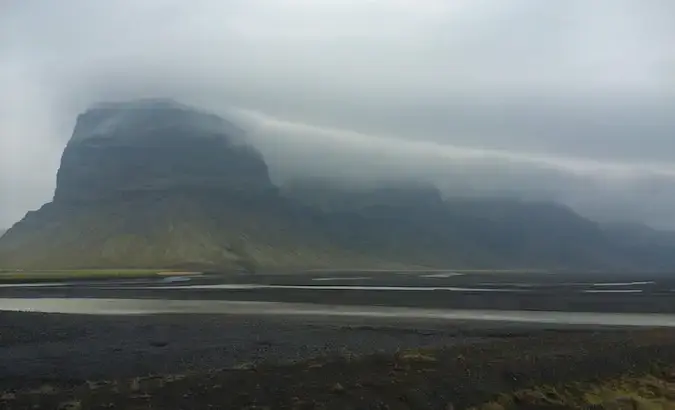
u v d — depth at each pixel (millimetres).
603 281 146375
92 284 112875
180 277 152250
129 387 16672
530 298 75438
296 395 15852
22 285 109812
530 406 16781
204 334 38938
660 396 17812
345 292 85250
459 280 141500
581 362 20547
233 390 16094
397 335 38500
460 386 17297
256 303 65500
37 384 23469
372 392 16281
